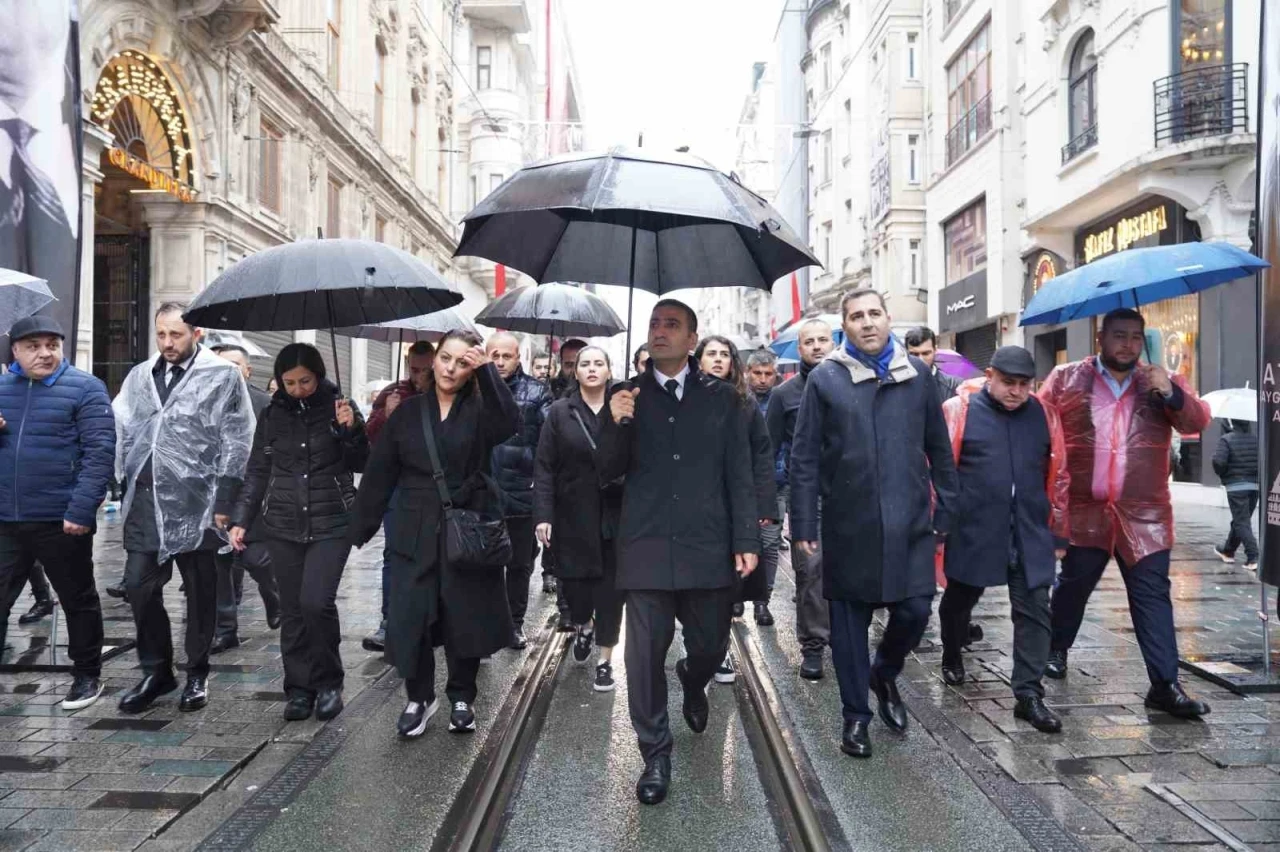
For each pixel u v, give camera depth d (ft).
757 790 13.01
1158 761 13.83
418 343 20.65
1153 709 16.20
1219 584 28.12
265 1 50.42
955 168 79.00
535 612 25.27
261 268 14.30
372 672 18.74
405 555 14.44
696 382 13.61
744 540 13.28
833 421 14.35
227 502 16.40
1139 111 50.29
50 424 16.01
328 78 73.67
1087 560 16.94
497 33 127.44
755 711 16.58
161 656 16.61
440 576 14.48
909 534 14.05
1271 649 20.04
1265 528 16.98
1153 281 14.87
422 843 11.11
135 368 17.06
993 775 13.23
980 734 15.08
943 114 83.61
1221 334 47.85
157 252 50.88
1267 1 16.98
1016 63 67.97
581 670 19.51
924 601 14.17
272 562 15.88
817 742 14.70
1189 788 12.76
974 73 75.56
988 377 16.48
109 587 26.55
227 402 16.78
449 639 14.43
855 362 14.42
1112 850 10.98
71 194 21.99
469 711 15.11
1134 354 16.17
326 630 15.66
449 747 14.34
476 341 14.58
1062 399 16.81
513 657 20.24
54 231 21.57
